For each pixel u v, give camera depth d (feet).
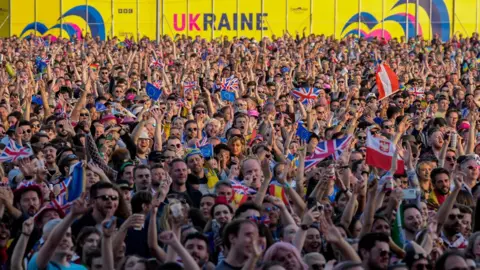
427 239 59.72
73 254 55.52
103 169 75.82
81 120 96.68
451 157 82.84
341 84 151.23
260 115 106.93
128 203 63.31
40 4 264.72
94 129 88.63
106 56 189.67
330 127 99.60
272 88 141.38
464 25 261.65
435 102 122.72
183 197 68.33
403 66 180.04
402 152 76.54
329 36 251.80
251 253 51.57
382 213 63.31
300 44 215.72
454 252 53.26
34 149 80.28
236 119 96.27
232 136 84.23
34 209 60.95
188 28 265.13
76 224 59.26
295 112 126.62
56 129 92.48
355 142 92.53
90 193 59.77
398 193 62.49
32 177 68.03
